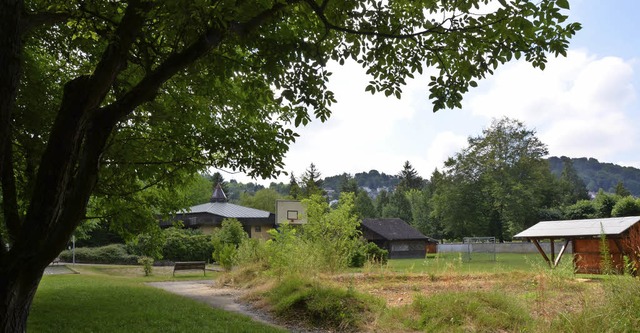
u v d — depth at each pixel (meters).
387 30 6.18
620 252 15.40
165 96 9.73
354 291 10.56
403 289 12.85
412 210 90.81
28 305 3.96
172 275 26.94
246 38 5.83
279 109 9.59
